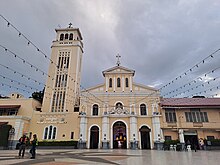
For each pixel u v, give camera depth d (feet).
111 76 122.42
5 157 46.68
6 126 103.60
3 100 120.57
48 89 131.54
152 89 116.37
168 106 107.76
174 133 103.76
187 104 109.60
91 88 119.14
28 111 115.85
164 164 34.37
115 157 49.06
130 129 105.19
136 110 111.96
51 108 126.00
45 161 39.22
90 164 34.06
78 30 156.66
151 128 105.91
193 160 41.47
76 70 136.36
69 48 144.87
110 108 112.98
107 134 104.88
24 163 34.99
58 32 155.94
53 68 138.00
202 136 101.30
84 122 107.96
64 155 55.72
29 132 109.81
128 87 118.42
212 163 35.68
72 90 130.11
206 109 107.45
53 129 109.81
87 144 104.37
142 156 52.39
